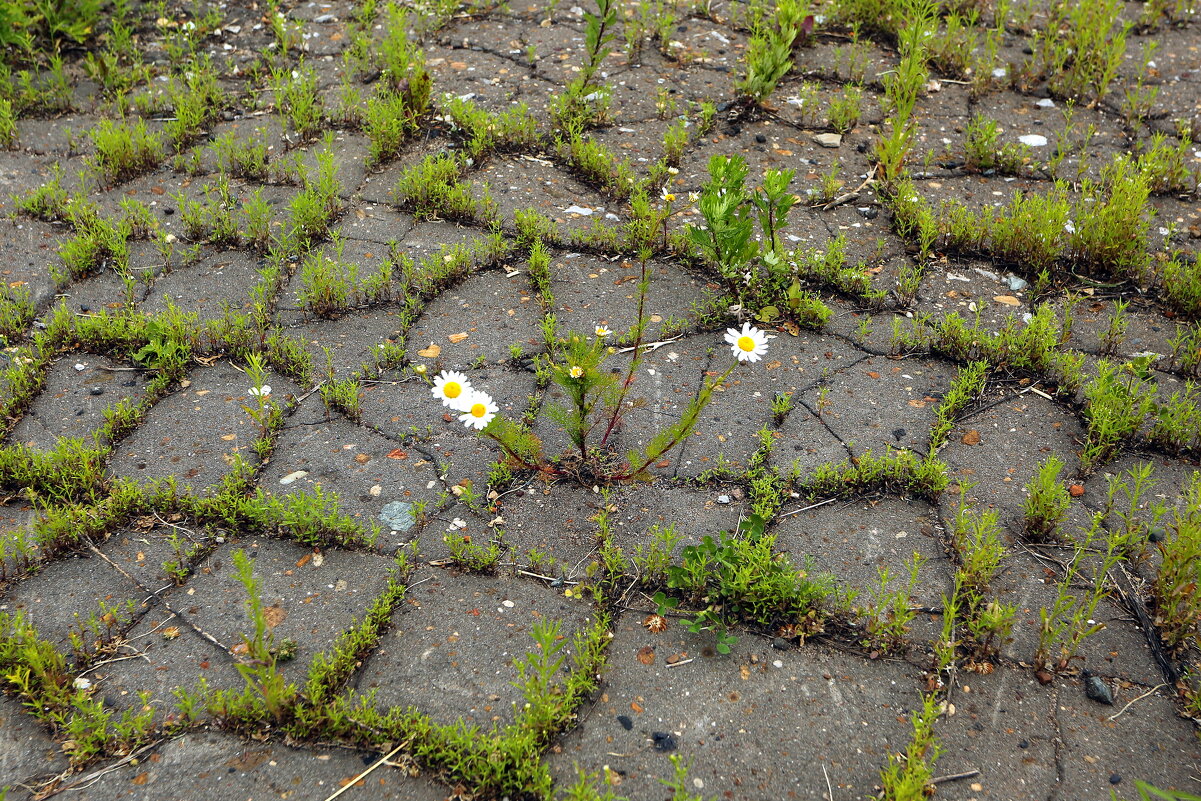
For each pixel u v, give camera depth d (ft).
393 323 4.14
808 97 5.20
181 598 3.34
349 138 5.03
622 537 3.48
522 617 3.31
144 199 4.66
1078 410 3.84
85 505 3.56
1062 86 5.34
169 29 5.84
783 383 3.94
